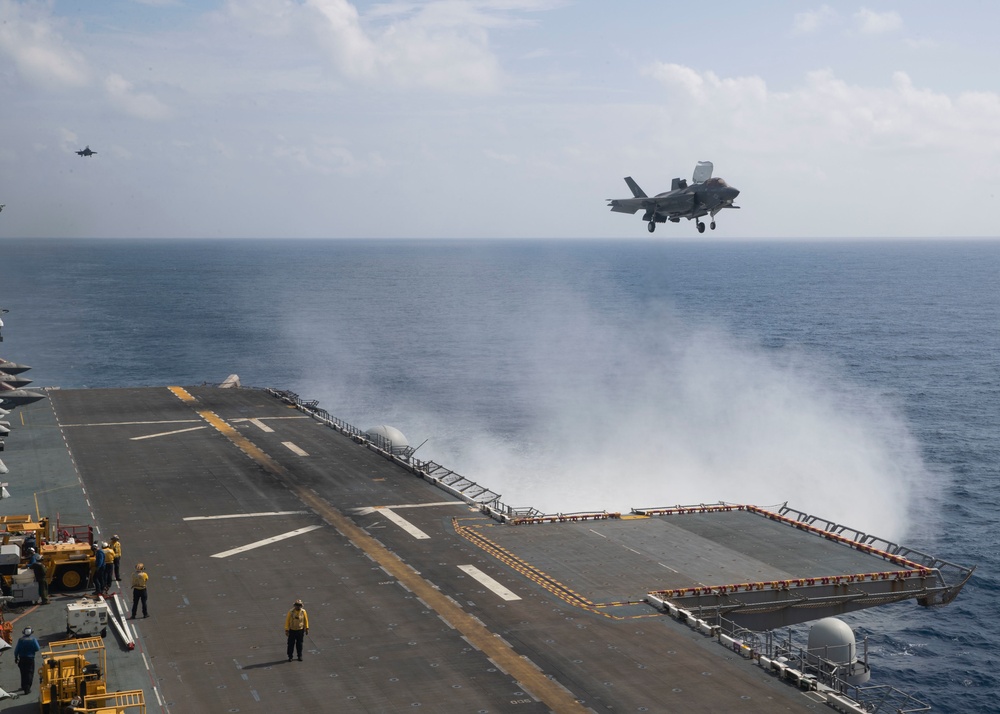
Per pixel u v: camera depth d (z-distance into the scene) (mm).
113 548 43531
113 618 39031
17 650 32156
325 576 44812
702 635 38625
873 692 51031
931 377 158625
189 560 46750
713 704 32438
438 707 31812
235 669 34531
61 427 77812
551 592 43281
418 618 39750
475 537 51688
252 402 90688
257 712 31250
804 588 44688
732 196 70750
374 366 166875
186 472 64062
